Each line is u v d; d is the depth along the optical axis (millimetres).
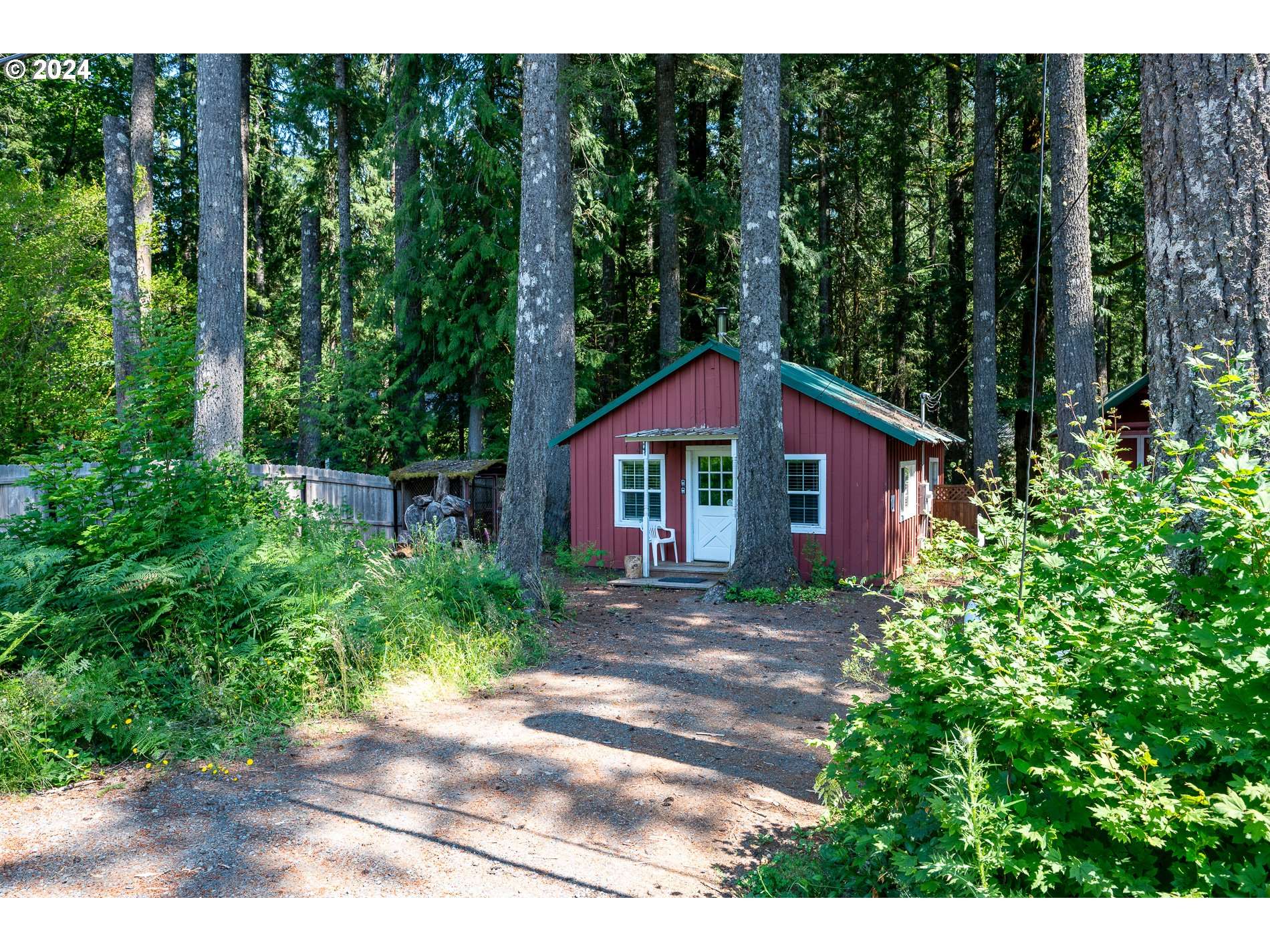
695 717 6605
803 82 20344
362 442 21062
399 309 21812
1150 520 3012
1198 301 3861
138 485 6535
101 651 5875
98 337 15156
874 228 31391
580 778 5227
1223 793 2697
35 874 3830
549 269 10305
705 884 3908
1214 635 2562
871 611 11031
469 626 8367
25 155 21094
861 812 3760
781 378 12344
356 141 24094
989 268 18984
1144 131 4156
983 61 18953
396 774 5195
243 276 11414
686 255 24719
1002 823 2676
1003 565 3432
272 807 4660
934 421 27625
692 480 15078
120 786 4926
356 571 8195
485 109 19203
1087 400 12562
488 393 21875
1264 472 2688
